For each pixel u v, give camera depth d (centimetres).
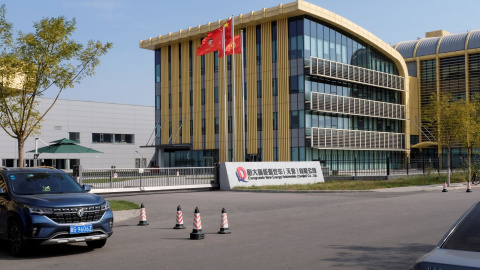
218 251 1006
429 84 6319
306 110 4888
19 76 1977
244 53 5344
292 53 4981
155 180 2848
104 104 7288
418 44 6475
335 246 1032
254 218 1617
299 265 849
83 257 981
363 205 1959
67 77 2000
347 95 5409
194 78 5725
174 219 1642
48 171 1144
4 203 1040
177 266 864
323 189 2906
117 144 7400
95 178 2580
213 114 5541
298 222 1473
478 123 3375
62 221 977
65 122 6806
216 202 2247
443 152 6084
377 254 934
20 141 1966
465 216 447
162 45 6012
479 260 379
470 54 5997
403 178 3647
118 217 1711
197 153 5691
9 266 898
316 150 4959
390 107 5897
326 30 5153
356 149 5366
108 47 2073
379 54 5888
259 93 5206
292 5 4816
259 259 909
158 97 6078
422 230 1234
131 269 848
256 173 3259
